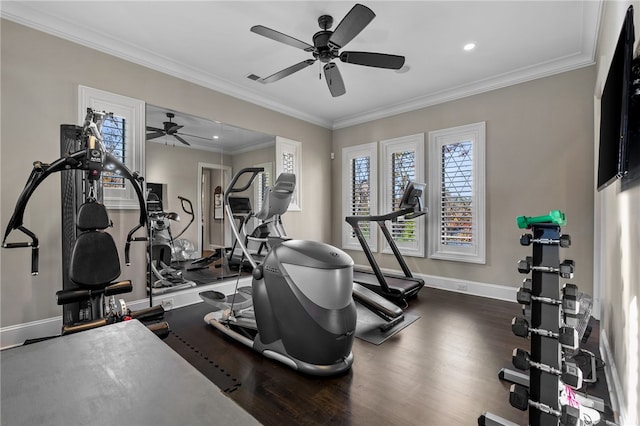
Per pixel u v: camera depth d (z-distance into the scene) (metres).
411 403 1.71
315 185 5.05
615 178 1.33
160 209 3.30
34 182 1.96
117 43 2.82
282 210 2.86
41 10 2.38
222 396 0.51
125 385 0.53
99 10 2.38
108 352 0.64
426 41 2.79
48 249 2.52
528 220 1.41
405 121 4.43
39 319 2.48
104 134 2.84
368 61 2.46
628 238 1.46
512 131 3.50
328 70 2.65
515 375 1.90
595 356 2.19
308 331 1.94
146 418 0.45
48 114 2.52
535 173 3.34
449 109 3.99
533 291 1.40
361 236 3.85
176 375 0.56
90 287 2.13
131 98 2.99
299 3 2.30
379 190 4.73
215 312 3.05
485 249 3.70
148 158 3.19
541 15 2.42
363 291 3.12
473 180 3.78
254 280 2.28
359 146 4.94
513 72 3.39
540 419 1.32
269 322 2.16
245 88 3.87
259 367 2.09
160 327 1.96
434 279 4.13
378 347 2.40
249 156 4.11
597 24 2.48
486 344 2.44
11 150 2.36
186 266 3.50
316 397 1.76
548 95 3.26
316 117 4.98
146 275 3.18
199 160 3.62
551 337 1.34
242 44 2.88
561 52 2.97
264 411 1.65
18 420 0.44
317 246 2.12
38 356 0.62
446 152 4.04
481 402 1.72
